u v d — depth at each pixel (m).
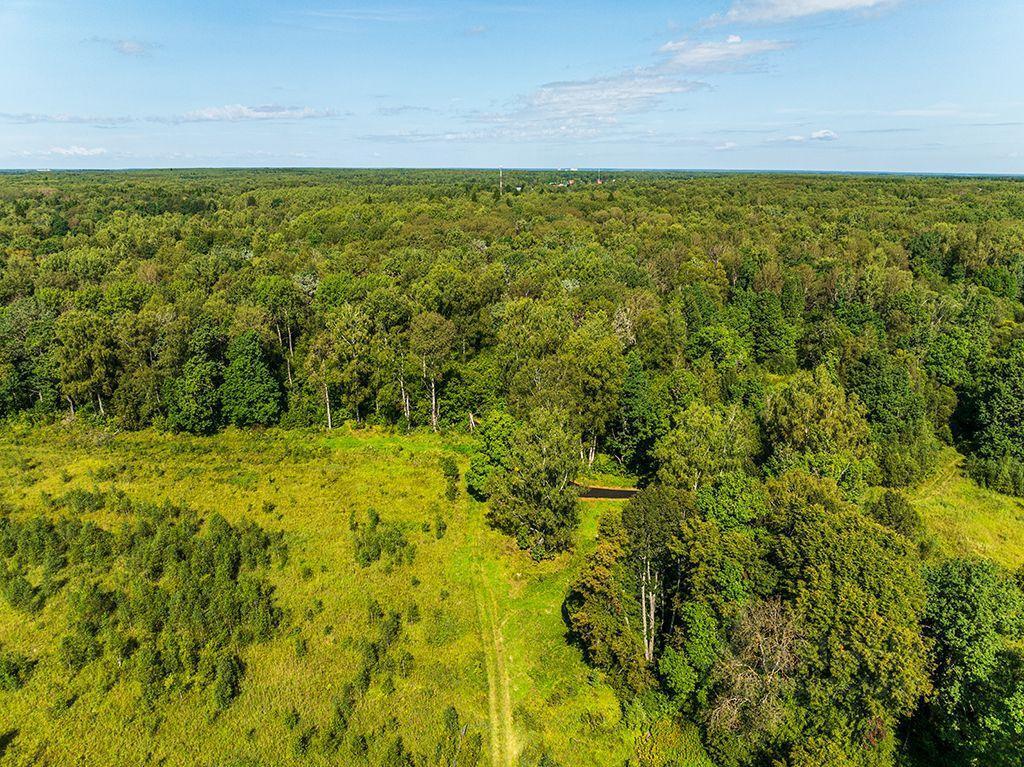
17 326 86.56
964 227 144.00
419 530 60.31
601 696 43.22
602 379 72.19
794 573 39.09
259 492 65.81
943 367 88.88
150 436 81.50
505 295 112.12
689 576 42.44
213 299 96.69
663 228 171.50
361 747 37.56
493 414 65.50
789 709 35.78
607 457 78.31
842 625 35.09
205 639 44.69
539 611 51.06
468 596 51.91
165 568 52.00
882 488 68.31
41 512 59.78
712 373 81.12
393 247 157.50
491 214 196.12
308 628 47.03
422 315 87.12
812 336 99.50
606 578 43.56
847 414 63.19
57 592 49.47
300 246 158.00
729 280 127.44
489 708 41.97
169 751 37.22
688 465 56.38
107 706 39.72
